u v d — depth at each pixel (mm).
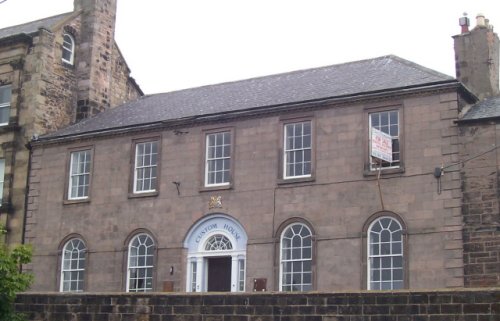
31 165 37281
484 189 26719
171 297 21547
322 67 34906
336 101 29922
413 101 28578
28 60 38750
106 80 41344
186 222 32438
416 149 28156
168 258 32500
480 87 30781
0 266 21266
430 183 27641
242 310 20438
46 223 36062
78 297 23047
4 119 39031
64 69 39844
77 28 41062
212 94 36188
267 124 31500
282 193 30500
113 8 42594
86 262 34438
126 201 34125
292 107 30828
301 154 30656
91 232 34688
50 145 36969
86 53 40719
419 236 27438
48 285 35250
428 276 26984
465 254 26531
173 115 34469
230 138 32250
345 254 28656
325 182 29672
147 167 34188
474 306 17547
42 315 23438
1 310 21734
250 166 31469
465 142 27406
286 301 19906
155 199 33406
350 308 19031
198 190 32438
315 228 29438
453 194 27156
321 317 19359
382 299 18672
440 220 27188
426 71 29812
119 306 22312
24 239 36438
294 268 29750
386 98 29062
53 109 38812
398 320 18375
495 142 26922
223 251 31453
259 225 30688
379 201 28422
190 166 32906
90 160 35688
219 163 32438
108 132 35094
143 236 33562
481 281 26078
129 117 36594
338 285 28562
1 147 38188
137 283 33156
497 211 26344
